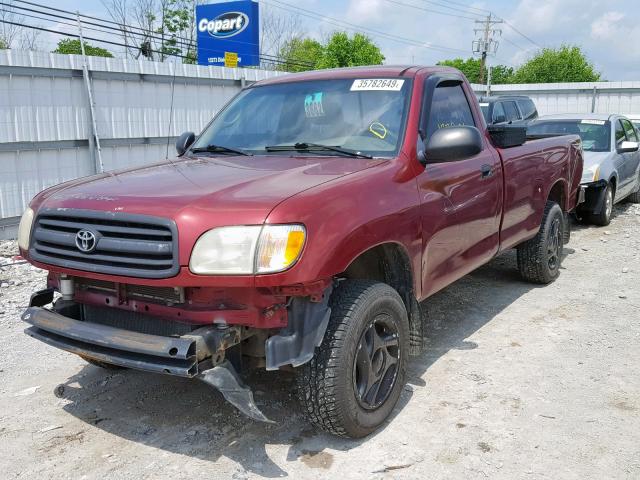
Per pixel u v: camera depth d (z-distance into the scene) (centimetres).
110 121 1153
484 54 5281
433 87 442
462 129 380
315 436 355
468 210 448
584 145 1070
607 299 605
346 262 312
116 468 327
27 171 1027
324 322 315
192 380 432
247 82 1420
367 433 347
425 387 414
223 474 320
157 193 316
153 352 288
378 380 354
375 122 410
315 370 321
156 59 3344
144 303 321
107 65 1130
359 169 359
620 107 2998
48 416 383
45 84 1040
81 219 319
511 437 351
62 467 328
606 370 440
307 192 310
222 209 293
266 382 423
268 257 284
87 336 311
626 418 372
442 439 349
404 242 364
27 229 350
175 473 322
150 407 394
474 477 314
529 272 636
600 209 981
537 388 411
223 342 297
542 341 496
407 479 313
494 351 476
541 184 592
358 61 4353
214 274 285
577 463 326
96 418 380
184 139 471
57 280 363
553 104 3145
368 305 332
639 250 823
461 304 592
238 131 449
